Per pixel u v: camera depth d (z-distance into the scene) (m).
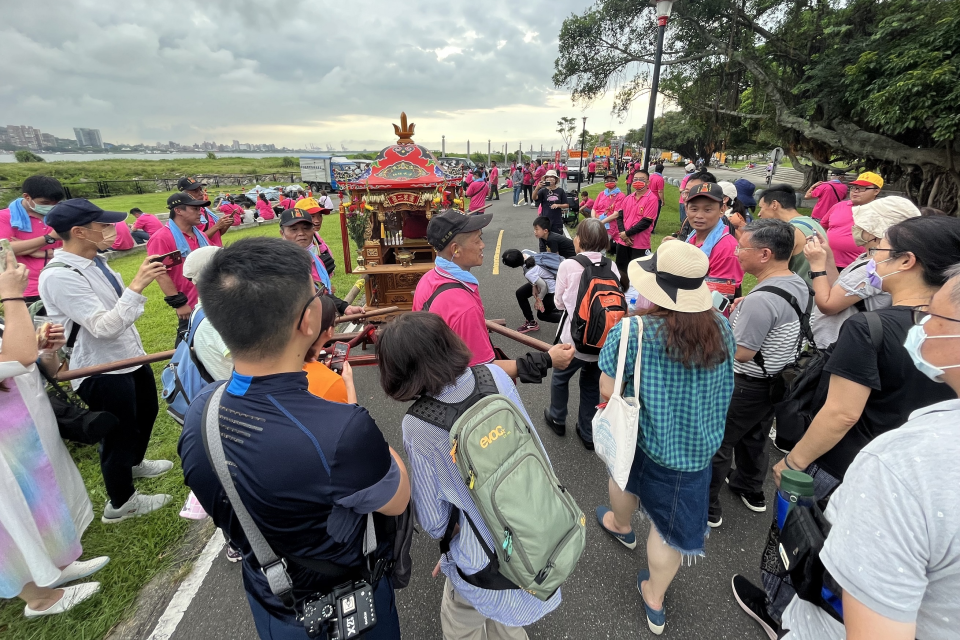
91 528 2.67
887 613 0.79
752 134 17.56
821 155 15.27
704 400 1.68
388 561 1.30
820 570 1.13
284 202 18.64
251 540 1.04
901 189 14.24
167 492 2.97
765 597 2.11
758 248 2.26
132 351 2.67
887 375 1.52
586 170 31.17
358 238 4.96
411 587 2.33
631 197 6.61
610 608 2.18
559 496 1.36
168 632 2.10
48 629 2.09
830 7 13.16
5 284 1.76
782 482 1.49
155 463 3.15
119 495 2.66
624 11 16.25
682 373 1.66
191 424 1.06
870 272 2.31
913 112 9.38
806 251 2.67
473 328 2.15
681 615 2.13
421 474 1.35
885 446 0.84
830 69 12.05
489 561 1.35
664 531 1.86
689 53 15.85
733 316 2.36
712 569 2.37
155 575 2.41
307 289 1.02
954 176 11.03
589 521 2.71
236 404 1.02
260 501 0.98
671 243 1.70
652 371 1.68
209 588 2.32
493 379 1.44
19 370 1.78
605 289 2.83
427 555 2.52
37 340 1.98
